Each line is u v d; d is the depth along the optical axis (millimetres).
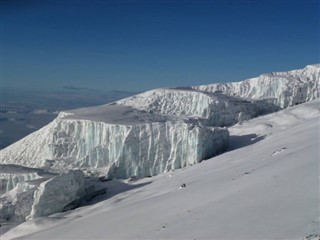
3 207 47938
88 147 70562
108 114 78062
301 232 13258
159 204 29828
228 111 80688
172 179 48844
